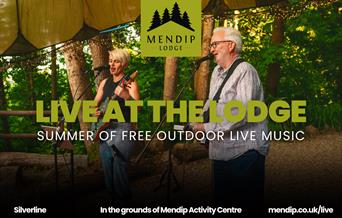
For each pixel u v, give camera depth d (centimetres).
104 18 450
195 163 606
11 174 573
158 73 727
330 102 817
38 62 516
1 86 838
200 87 710
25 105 859
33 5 425
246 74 319
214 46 329
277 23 780
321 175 536
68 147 433
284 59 816
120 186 450
